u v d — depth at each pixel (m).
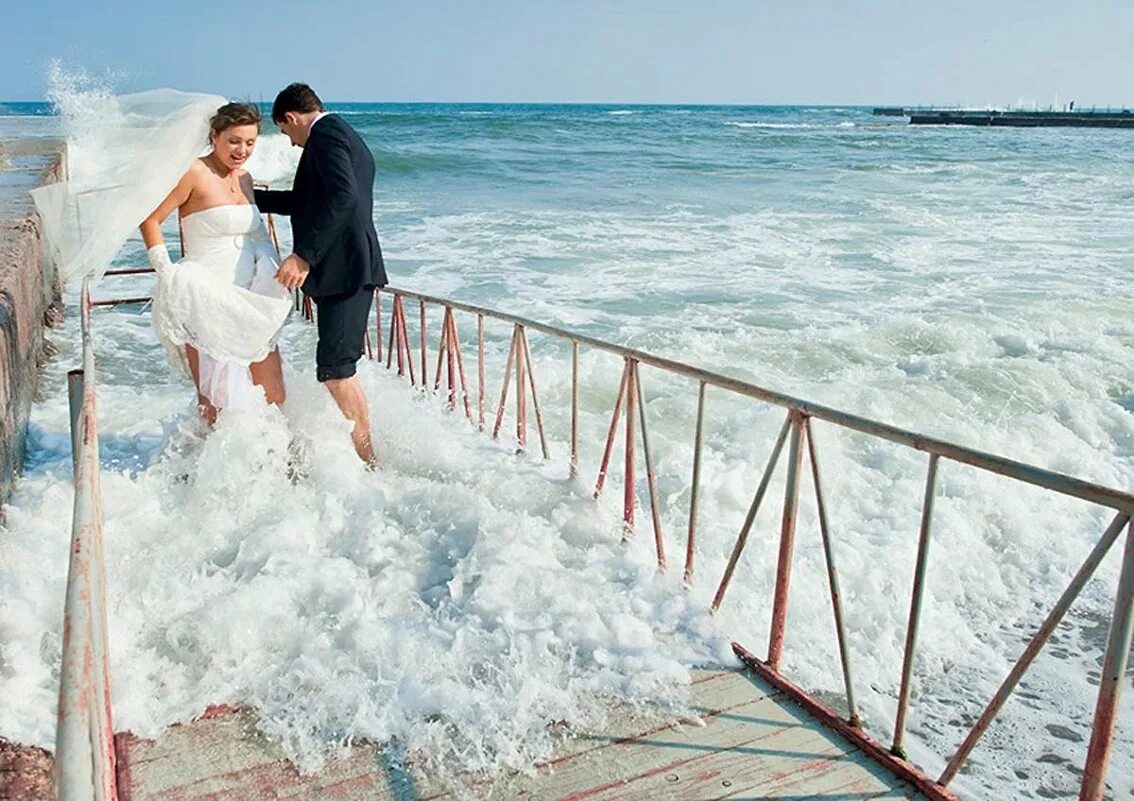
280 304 4.60
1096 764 2.16
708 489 5.49
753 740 2.82
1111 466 6.70
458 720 2.82
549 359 8.62
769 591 4.12
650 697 3.00
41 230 8.53
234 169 4.61
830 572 2.91
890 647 3.97
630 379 4.02
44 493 4.41
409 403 5.38
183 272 4.41
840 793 2.59
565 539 4.16
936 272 14.00
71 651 1.53
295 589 3.46
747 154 40.19
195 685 2.97
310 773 2.63
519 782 2.62
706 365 8.88
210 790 2.56
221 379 4.53
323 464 4.57
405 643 3.16
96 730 1.57
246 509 4.18
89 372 4.11
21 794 2.48
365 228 4.47
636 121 84.00
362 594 3.54
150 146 4.34
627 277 13.09
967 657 4.10
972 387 8.36
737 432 6.98
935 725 3.57
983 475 5.95
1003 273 13.97
